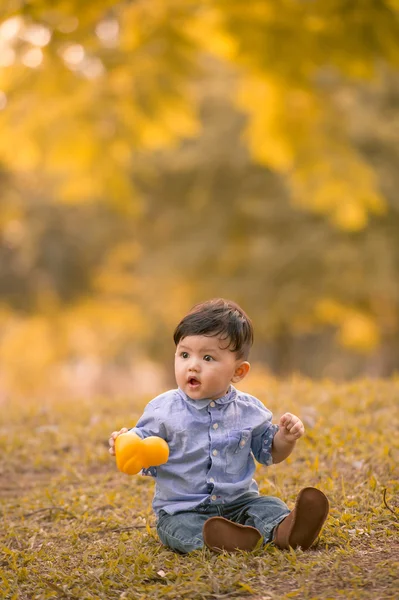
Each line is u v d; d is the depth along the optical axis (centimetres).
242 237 2380
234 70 2273
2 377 3050
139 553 381
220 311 397
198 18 1041
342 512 433
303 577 333
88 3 975
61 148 1186
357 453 561
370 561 353
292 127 1223
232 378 402
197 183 2402
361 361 3191
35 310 2941
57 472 626
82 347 2988
